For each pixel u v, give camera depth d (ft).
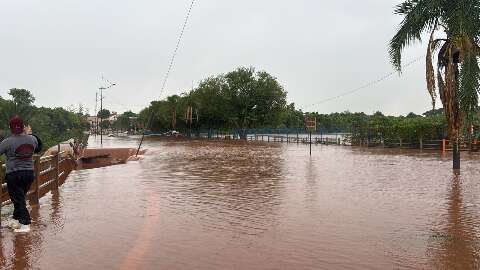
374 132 140.87
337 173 55.98
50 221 26.35
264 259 19.08
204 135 309.83
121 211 29.78
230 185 43.93
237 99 239.30
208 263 18.48
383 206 32.09
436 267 18.04
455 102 53.06
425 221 26.96
